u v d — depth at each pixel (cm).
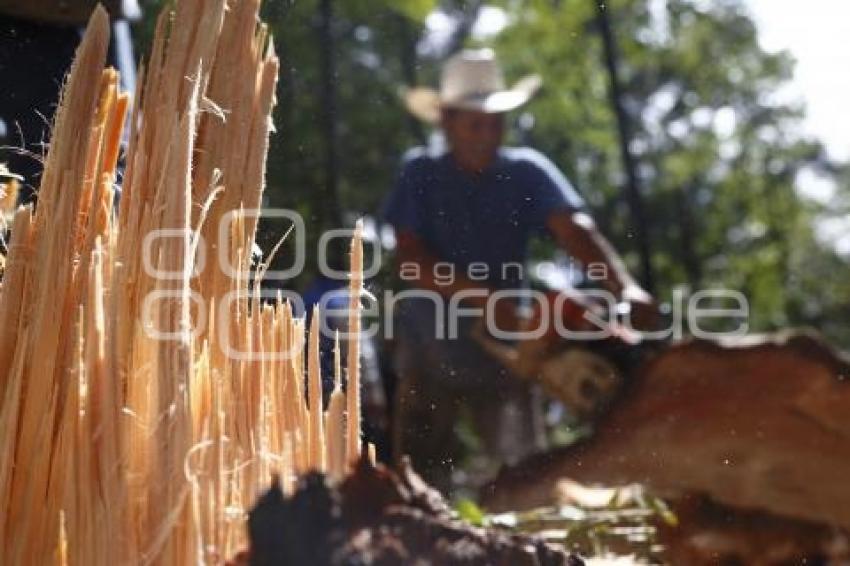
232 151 191
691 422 368
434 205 495
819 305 2000
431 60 1452
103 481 169
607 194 1628
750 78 1942
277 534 142
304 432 191
